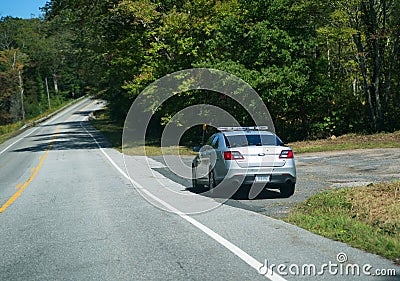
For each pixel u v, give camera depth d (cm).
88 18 3350
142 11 2984
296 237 746
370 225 784
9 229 918
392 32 2609
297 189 1258
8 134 6350
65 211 1091
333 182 1341
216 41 2803
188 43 2941
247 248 695
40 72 12525
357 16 2609
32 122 7975
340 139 2573
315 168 1672
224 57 2781
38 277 609
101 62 4428
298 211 962
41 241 805
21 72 10456
